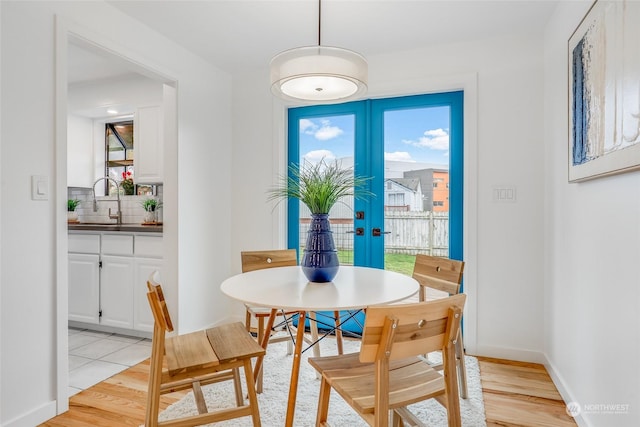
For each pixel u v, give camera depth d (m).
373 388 1.27
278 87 1.80
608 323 1.45
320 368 1.41
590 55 1.57
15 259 1.70
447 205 2.81
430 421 1.79
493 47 2.56
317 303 1.44
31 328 1.76
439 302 1.12
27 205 1.74
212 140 3.06
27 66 1.74
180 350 1.52
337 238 3.12
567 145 1.96
